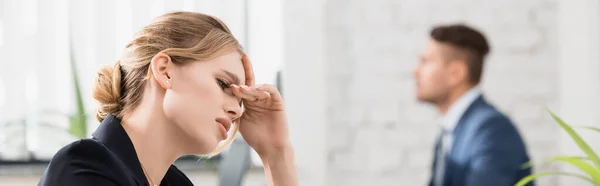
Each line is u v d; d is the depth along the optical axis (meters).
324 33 3.13
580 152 3.11
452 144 2.71
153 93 1.07
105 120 1.08
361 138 3.18
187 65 1.06
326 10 3.18
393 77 3.19
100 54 3.15
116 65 1.10
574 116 3.13
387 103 3.18
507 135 2.63
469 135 2.66
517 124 3.22
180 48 1.06
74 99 3.15
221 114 1.09
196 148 1.09
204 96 1.07
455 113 2.79
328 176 3.17
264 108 1.35
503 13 3.22
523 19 3.22
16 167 3.11
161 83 1.05
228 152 2.92
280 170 1.34
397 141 3.19
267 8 3.19
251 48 3.18
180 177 1.28
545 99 3.22
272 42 3.19
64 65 3.15
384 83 3.19
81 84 3.13
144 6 3.16
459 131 2.71
